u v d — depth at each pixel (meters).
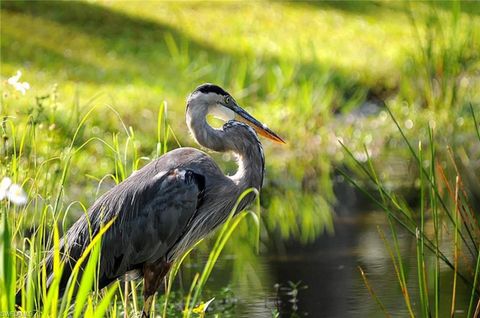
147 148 16.75
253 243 13.45
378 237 13.34
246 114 9.50
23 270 8.46
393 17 30.41
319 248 12.95
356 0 32.22
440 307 10.19
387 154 18.81
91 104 18.89
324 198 16.08
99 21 26.64
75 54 23.80
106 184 15.52
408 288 10.84
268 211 15.30
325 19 29.80
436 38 20.72
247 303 10.51
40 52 23.56
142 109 18.98
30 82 20.67
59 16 26.50
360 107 22.09
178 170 8.95
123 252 8.89
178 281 11.52
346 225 14.20
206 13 29.20
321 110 20.36
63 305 6.85
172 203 8.84
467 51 21.31
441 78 19.77
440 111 19.78
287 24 28.97
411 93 21.12
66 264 8.65
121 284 11.14
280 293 10.87
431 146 8.23
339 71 23.44
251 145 9.29
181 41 25.94
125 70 22.84
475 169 16.88
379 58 25.17
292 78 21.50
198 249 13.13
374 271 11.60
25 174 9.26
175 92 21.05
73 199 14.92
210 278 11.58
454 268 8.26
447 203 14.54
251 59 24.30
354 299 10.52
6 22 25.53
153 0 29.98
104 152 16.42
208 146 9.30
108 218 8.91
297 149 19.03
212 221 9.26
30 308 6.99
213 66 23.06
